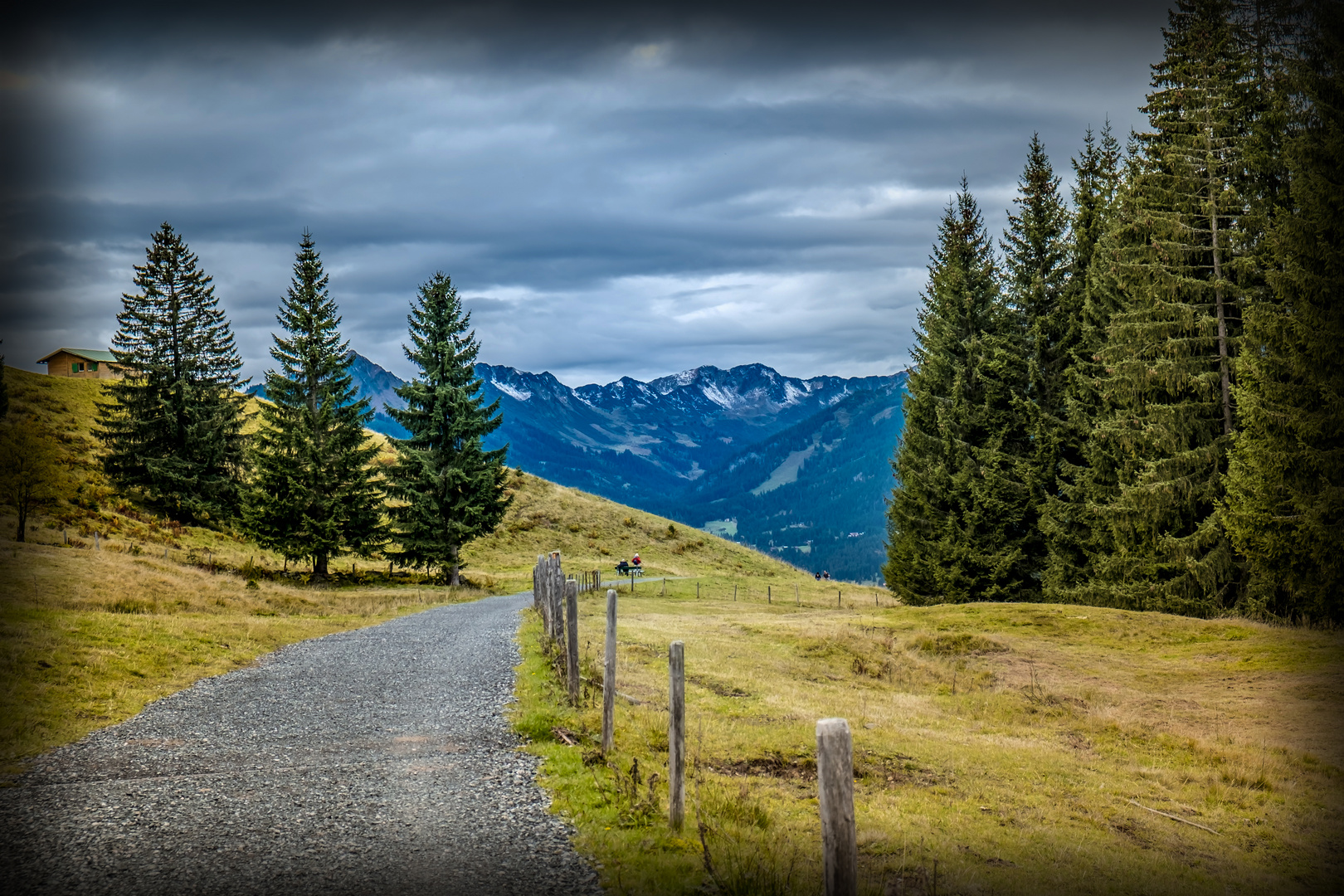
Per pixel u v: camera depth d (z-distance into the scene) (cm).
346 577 4809
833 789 433
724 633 2716
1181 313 3347
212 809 828
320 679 1611
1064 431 4134
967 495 4334
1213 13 3531
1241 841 1094
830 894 430
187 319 6003
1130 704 2002
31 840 730
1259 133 3206
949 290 4766
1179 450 3366
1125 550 3509
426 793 883
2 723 1112
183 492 5656
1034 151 4603
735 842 759
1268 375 2806
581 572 6438
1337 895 897
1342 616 2756
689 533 9544
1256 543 2830
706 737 1258
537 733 1134
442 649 2053
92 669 1493
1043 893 779
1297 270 2695
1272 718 1800
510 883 645
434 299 5031
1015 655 2559
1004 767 1352
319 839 744
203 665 1719
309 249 4991
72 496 4803
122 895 613
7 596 2144
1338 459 2611
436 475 4862
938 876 786
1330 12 2689
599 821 795
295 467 4747
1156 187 3566
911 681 2234
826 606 5278
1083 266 4438
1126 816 1159
